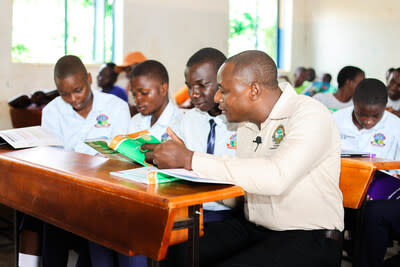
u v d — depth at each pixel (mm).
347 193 1727
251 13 6586
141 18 5184
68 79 2215
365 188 1687
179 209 1134
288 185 1243
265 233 1556
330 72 6965
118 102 2473
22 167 1470
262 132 1513
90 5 4930
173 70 5555
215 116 1904
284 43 7051
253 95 1411
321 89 5770
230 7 6355
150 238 1048
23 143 1839
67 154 1677
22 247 1993
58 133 2445
